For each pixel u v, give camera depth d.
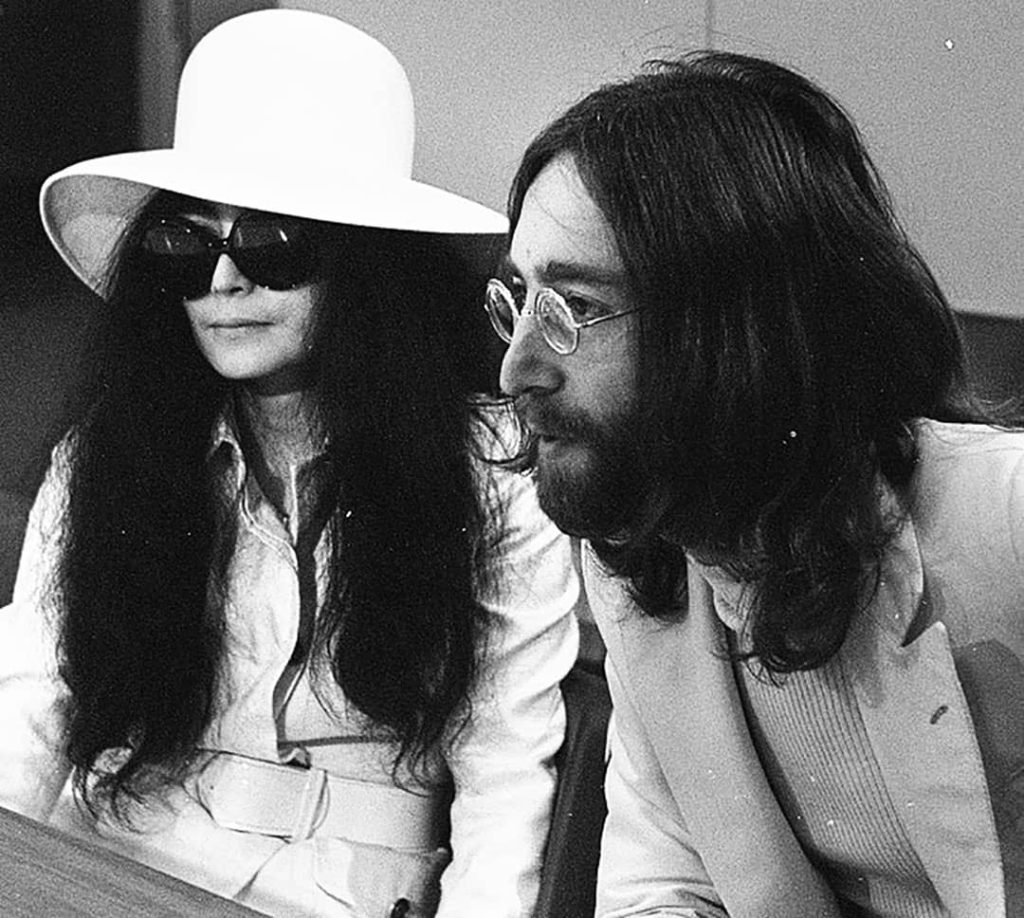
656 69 2.07
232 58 3.26
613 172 1.91
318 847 3.27
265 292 3.18
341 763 3.33
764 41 3.81
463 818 3.27
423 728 3.24
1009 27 3.46
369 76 3.27
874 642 2.16
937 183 3.63
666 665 2.36
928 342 2.03
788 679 2.22
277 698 3.31
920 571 2.11
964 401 2.19
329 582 3.23
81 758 3.38
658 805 2.61
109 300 3.34
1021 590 2.10
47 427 4.83
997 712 2.18
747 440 1.95
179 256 3.19
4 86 4.96
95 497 3.33
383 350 3.21
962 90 3.58
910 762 2.21
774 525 2.01
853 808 2.34
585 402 1.97
